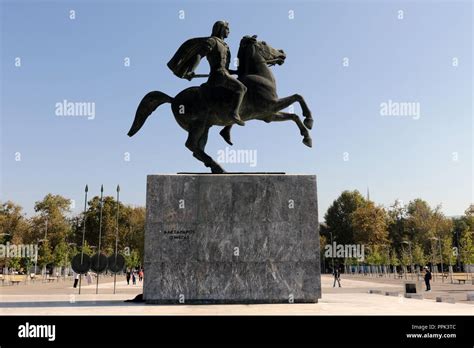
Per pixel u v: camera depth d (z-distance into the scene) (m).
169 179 11.06
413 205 82.19
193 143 11.83
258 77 11.82
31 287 31.00
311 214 11.02
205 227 10.84
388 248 74.31
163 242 10.74
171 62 12.02
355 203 83.12
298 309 9.30
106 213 78.12
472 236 63.38
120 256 21.20
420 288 16.84
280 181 11.14
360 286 32.06
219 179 11.09
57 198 75.81
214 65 11.82
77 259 20.72
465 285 35.88
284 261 10.74
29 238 70.94
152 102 12.20
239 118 11.29
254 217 10.93
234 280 10.60
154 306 9.94
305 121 11.85
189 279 10.58
